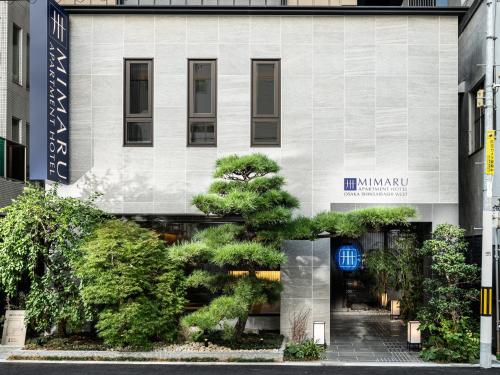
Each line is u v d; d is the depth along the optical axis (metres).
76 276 12.77
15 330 13.48
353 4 16.05
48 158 13.02
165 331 13.00
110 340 12.38
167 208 14.36
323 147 14.34
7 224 12.88
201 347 12.72
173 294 12.83
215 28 14.58
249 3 16.08
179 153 14.45
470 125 15.70
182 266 13.61
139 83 14.70
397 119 14.34
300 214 13.85
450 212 14.19
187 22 14.62
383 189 14.24
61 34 13.98
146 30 14.62
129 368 11.42
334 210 14.29
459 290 12.38
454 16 14.44
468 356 12.16
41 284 13.16
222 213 11.98
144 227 14.73
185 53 14.59
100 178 14.44
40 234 12.98
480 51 14.70
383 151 14.30
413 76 14.39
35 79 13.06
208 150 14.44
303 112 14.41
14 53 20.12
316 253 14.22
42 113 13.02
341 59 14.46
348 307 19.77
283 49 14.50
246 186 12.02
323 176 14.30
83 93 14.54
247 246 11.35
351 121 14.38
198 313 11.88
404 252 16.95
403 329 16.20
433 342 12.80
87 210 13.39
